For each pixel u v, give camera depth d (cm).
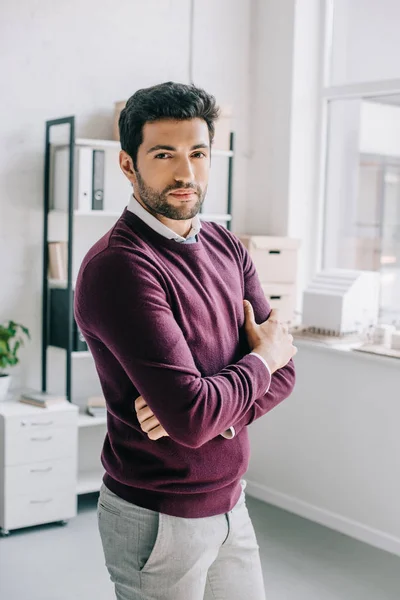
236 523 161
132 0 409
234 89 449
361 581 319
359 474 365
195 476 151
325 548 352
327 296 385
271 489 410
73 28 393
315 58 434
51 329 392
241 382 148
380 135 405
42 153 391
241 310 164
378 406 355
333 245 438
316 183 441
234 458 157
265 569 327
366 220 418
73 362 411
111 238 148
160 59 421
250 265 175
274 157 441
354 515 368
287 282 418
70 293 372
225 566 164
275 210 442
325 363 377
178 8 425
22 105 383
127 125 148
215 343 154
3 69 376
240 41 449
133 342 141
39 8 382
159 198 146
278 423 404
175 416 140
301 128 434
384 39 401
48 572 318
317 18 432
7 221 384
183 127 143
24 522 354
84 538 353
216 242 168
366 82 409
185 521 152
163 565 153
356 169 422
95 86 402
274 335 162
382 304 412
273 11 438
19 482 352
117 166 411
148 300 142
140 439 152
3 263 385
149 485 152
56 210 385
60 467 362
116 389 153
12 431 348
